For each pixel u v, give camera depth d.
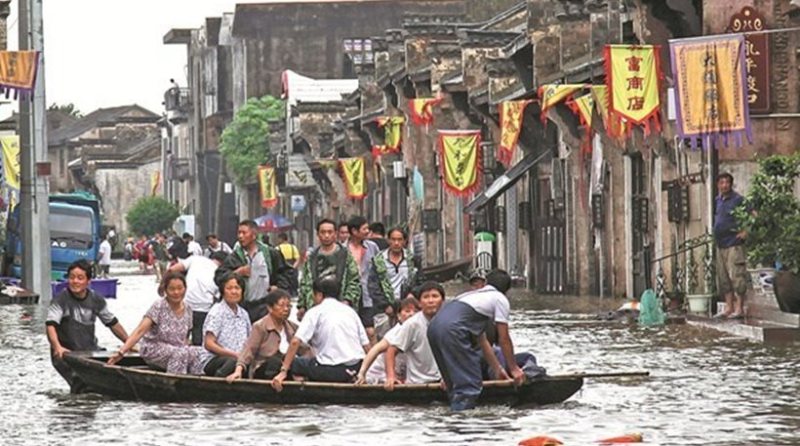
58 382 41.12
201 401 36.00
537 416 33.03
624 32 72.31
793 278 51.41
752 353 45.44
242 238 42.25
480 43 102.19
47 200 80.12
